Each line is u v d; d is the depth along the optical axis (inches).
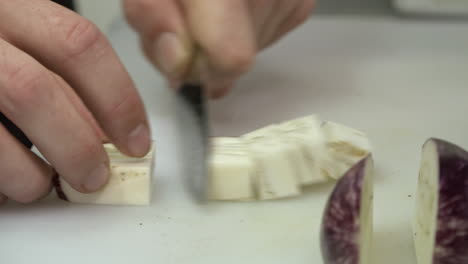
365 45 17.6
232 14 12.6
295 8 16.0
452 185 10.0
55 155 11.2
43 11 11.5
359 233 10.1
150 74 16.1
